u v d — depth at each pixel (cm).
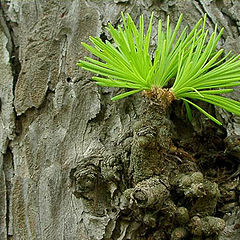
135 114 32
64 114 32
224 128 31
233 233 30
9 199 31
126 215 30
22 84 33
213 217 29
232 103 29
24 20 34
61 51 33
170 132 31
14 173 32
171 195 30
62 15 34
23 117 33
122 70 28
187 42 31
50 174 31
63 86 32
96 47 29
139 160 29
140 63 28
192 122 32
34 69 33
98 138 31
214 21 33
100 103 32
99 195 31
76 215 31
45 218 31
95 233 30
